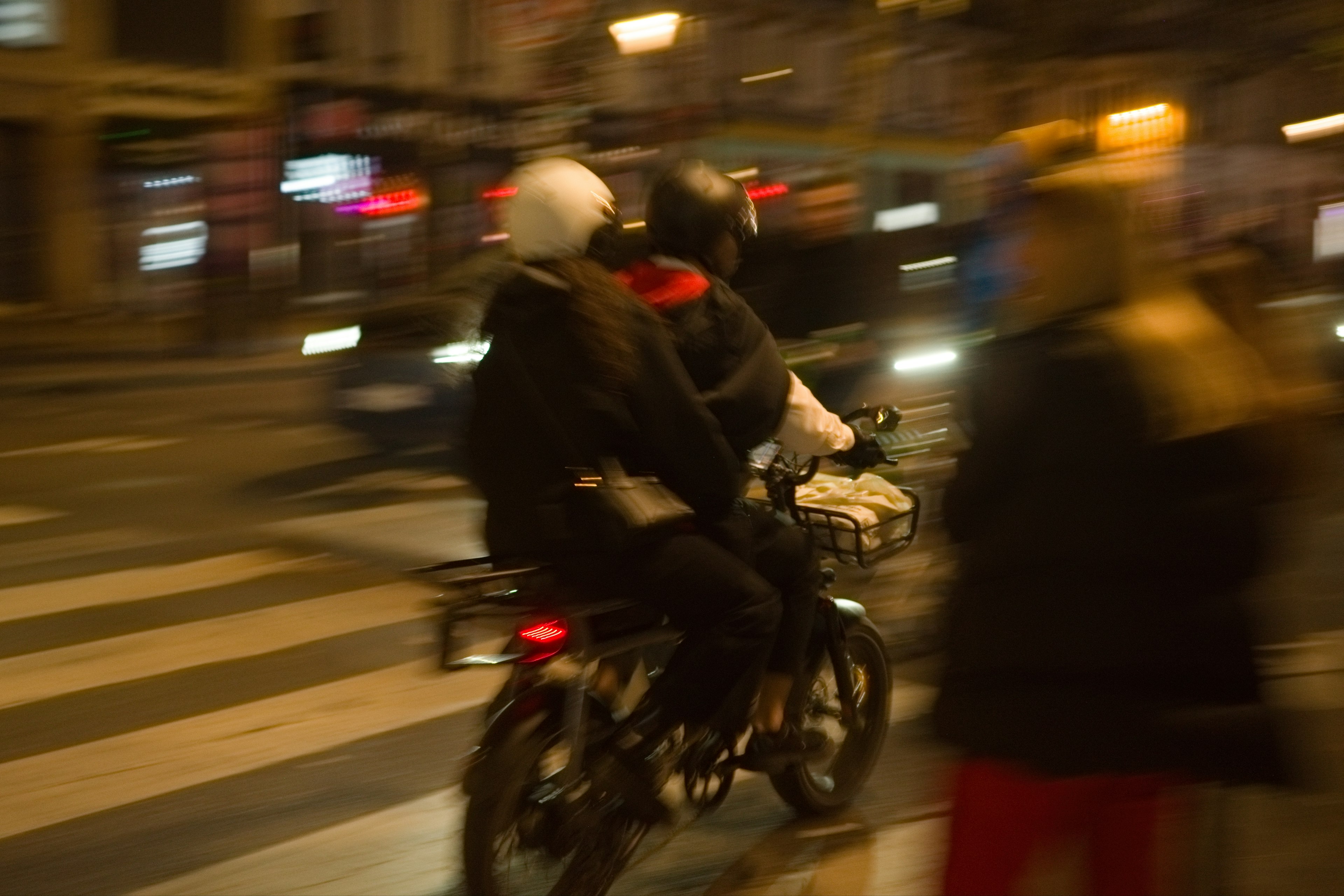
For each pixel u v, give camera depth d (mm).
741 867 4043
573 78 20797
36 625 6477
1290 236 17938
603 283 3281
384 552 7973
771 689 3822
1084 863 2613
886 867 4051
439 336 10500
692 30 26375
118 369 20328
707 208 3506
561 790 3383
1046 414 2482
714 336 3361
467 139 27031
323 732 5152
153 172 25297
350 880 3975
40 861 4082
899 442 4262
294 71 26516
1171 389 2436
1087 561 2451
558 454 3293
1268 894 3881
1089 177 2557
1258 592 2570
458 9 27312
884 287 9383
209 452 11766
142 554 7926
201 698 5500
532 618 3359
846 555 3955
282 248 25984
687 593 3424
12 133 24469
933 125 31109
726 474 3379
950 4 18828
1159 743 2428
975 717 2523
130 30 25344
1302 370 2666
